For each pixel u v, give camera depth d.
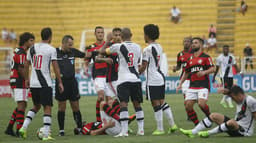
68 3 127.69
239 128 29.56
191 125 39.97
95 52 38.50
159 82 34.28
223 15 121.88
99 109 37.72
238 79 78.88
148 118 45.50
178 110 52.72
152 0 125.88
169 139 29.64
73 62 35.84
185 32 119.81
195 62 34.81
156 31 34.41
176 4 124.88
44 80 32.06
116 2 126.94
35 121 44.12
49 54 32.09
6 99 71.25
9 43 118.00
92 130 34.97
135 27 121.88
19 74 35.31
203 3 123.88
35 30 123.31
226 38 117.88
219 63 57.44
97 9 126.19
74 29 123.06
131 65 32.38
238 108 29.83
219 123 30.31
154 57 34.16
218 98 68.31
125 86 32.16
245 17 120.19
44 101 32.06
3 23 123.81
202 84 34.72
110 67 37.56
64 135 35.09
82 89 76.75
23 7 126.00
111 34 33.03
